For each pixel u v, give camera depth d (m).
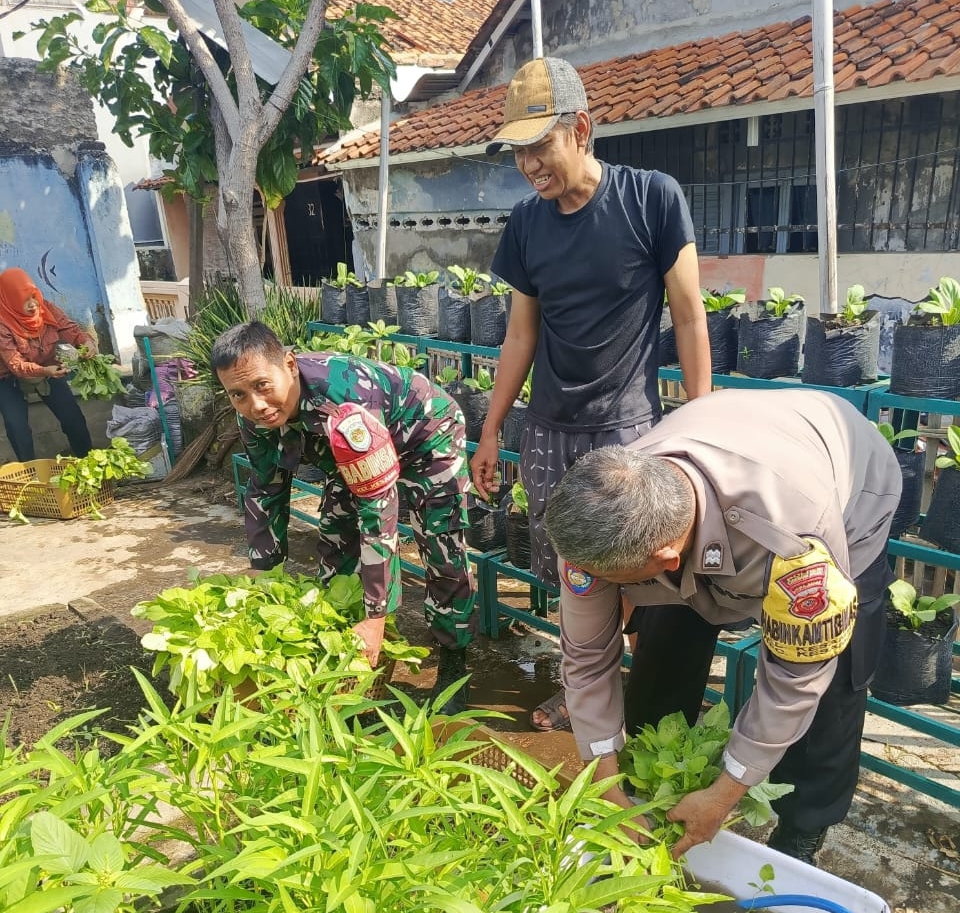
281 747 1.43
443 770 1.42
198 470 6.14
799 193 5.79
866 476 1.76
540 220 2.33
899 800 2.43
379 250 5.82
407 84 9.10
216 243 11.62
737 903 1.53
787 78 5.21
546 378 2.45
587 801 1.35
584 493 1.35
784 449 1.50
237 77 5.30
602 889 1.14
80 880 1.05
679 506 1.36
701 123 5.59
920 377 2.34
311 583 2.63
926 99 5.08
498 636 3.43
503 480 4.02
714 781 1.56
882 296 5.45
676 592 1.62
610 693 1.65
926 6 5.56
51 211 6.68
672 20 7.12
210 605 2.46
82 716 1.39
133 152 14.61
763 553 1.42
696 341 2.27
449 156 7.15
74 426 5.96
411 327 4.02
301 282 11.12
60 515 5.30
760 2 6.53
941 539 2.37
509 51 8.49
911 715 2.26
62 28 5.85
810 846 1.96
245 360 2.11
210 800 1.41
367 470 2.22
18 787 1.28
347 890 1.05
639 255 2.22
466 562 2.76
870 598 1.78
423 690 2.96
